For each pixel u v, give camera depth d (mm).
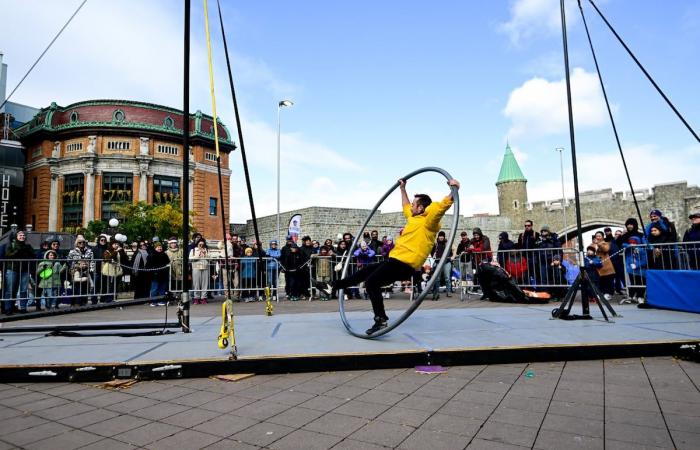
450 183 4383
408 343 4238
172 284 10820
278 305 9664
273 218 39469
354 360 3811
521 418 2547
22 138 40000
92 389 3361
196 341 4559
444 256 4145
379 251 12266
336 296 11492
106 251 10523
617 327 5051
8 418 2705
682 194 45438
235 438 2324
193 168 39438
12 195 39844
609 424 2420
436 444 2189
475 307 8031
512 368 3785
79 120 37188
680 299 6629
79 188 36875
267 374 3703
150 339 4707
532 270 10000
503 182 64688
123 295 11508
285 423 2541
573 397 2928
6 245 10227
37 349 4191
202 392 3219
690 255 7430
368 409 2764
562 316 5883
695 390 3025
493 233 45750
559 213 56000
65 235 16984
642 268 8305
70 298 9820
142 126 37219
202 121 40438
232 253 11203
